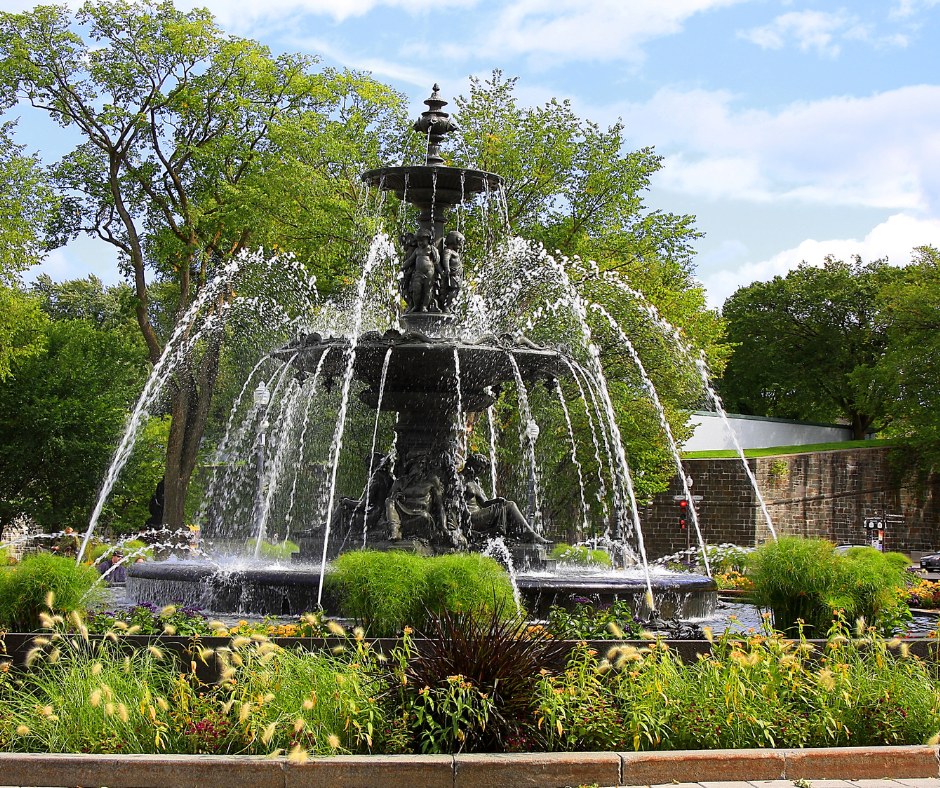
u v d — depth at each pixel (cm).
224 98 3259
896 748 640
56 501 4041
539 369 1397
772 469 4947
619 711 659
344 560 838
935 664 785
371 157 3378
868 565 979
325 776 581
